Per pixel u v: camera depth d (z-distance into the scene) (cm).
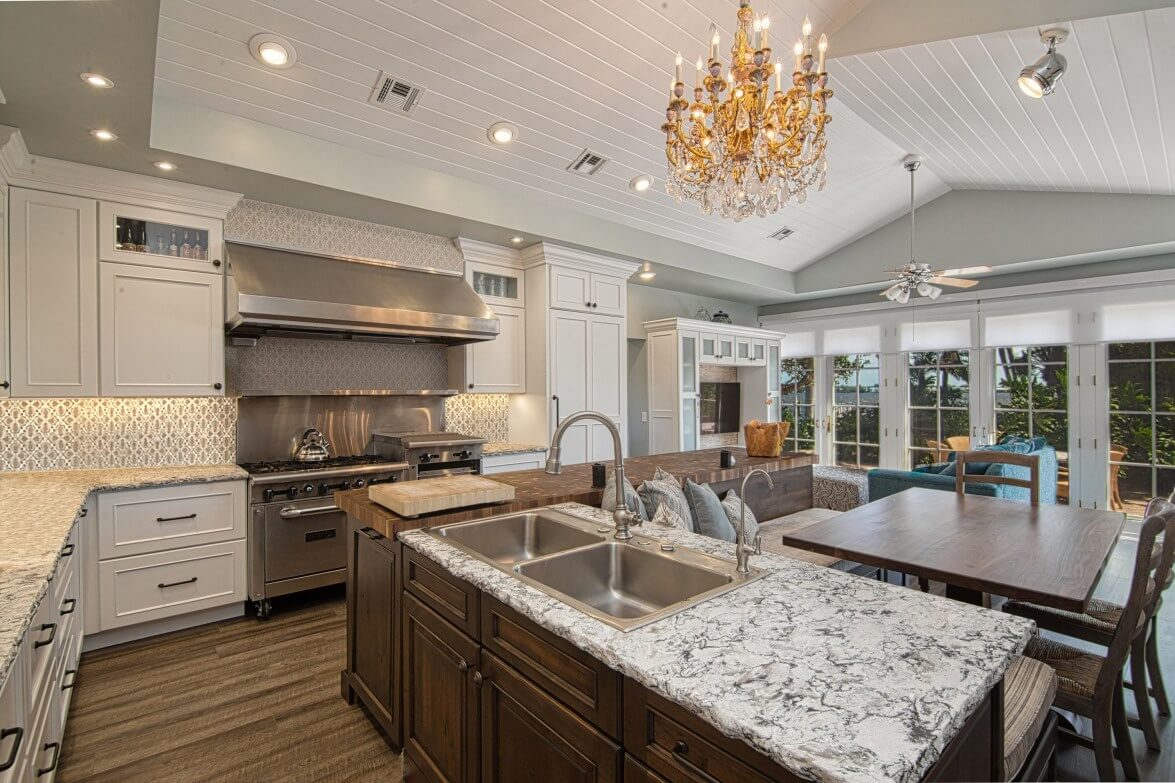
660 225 531
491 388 469
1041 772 149
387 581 204
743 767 85
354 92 309
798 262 705
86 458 328
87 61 206
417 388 455
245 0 249
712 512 274
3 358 278
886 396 714
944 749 86
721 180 269
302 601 361
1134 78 292
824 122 249
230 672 269
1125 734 191
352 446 419
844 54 333
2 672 95
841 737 78
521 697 133
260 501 328
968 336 642
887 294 502
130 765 202
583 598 171
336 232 396
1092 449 557
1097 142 389
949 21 291
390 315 363
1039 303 592
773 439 388
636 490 271
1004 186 552
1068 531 245
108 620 286
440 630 168
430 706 174
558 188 439
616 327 530
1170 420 516
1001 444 477
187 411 356
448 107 333
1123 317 541
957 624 116
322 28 269
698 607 125
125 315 313
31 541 175
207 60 272
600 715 111
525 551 217
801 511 401
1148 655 237
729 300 791
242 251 353
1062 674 188
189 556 309
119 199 311
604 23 299
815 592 134
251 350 379
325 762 204
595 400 511
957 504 304
